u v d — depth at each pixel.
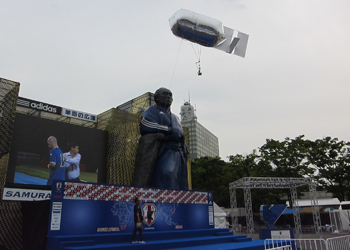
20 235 12.13
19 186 18.16
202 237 14.48
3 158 17.56
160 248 11.66
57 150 21.31
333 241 11.73
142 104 27.42
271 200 46.75
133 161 25.06
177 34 14.59
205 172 55.12
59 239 10.47
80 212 11.70
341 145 49.69
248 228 30.89
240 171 49.97
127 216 13.04
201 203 16.30
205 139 121.81
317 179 51.00
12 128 18.19
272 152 45.84
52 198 11.12
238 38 15.34
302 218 42.50
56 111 24.38
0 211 12.30
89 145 23.55
